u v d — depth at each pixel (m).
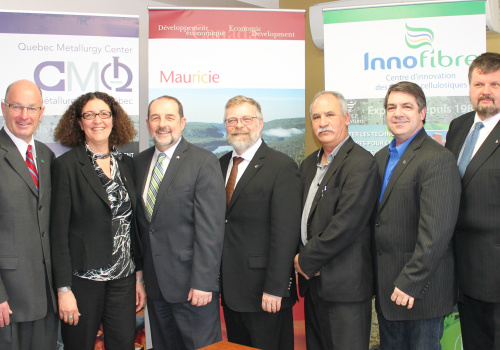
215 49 3.60
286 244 2.40
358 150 2.43
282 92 3.65
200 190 2.44
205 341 2.50
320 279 2.39
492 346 2.43
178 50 3.59
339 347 2.35
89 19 3.43
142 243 2.54
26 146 2.42
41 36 3.37
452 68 3.37
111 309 2.43
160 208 2.45
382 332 2.52
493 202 2.24
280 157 2.54
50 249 2.38
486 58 2.37
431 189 2.18
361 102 3.47
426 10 3.39
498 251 2.22
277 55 3.65
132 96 3.50
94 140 2.39
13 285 2.26
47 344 2.40
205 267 2.39
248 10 3.62
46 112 3.36
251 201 2.47
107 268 2.37
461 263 2.38
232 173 2.62
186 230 2.47
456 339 3.40
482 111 2.37
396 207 2.29
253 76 3.63
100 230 2.35
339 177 2.40
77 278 2.35
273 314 2.51
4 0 3.98
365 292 2.36
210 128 3.61
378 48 3.45
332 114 2.47
